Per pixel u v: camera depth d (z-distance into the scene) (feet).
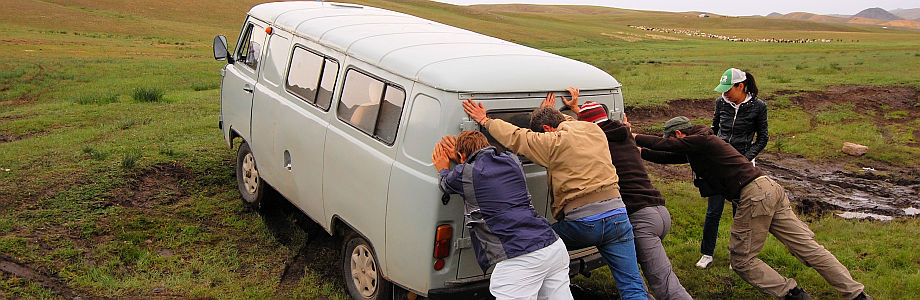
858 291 16.43
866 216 27.32
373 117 15.80
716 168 17.10
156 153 28.02
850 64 95.71
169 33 164.45
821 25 581.94
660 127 44.09
